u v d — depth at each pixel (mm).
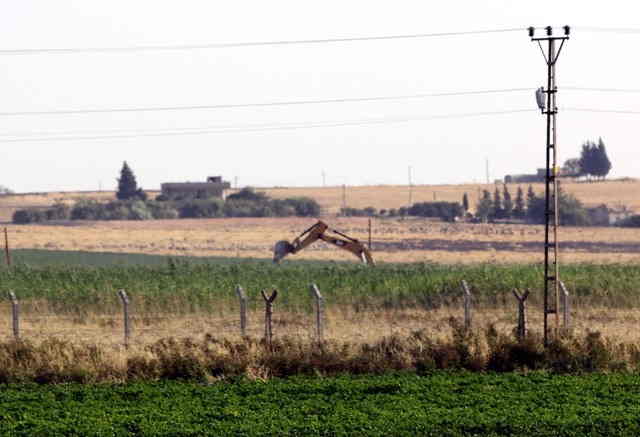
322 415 87188
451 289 164625
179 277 188000
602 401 90500
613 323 142750
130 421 84938
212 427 83062
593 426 81750
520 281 167375
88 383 101812
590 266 196000
